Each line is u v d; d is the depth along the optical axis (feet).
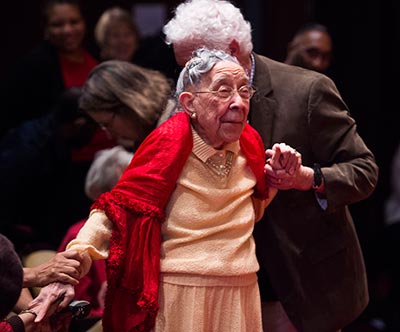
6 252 17.46
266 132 19.92
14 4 39.45
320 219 20.16
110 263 17.16
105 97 21.08
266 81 20.08
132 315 17.37
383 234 36.73
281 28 39.01
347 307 20.43
